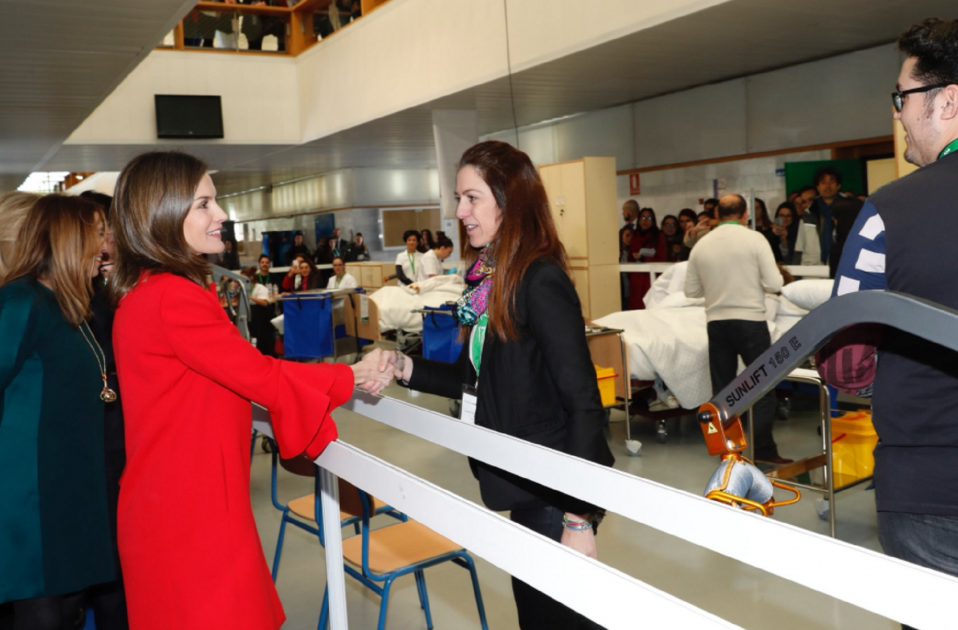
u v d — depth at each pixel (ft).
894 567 2.40
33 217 6.52
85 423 6.57
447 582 10.51
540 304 5.13
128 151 40.42
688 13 20.56
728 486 3.66
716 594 9.86
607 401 15.80
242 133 39.37
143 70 37.17
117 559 7.38
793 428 17.20
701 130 32.04
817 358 4.29
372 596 10.18
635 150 35.37
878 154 26.58
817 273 21.49
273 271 41.98
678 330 16.63
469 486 14.53
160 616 4.77
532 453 4.41
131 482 4.84
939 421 3.87
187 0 17.66
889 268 4.02
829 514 11.14
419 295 27.12
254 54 39.40
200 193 4.95
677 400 16.99
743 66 28.22
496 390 5.47
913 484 3.94
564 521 5.50
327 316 26.99
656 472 14.71
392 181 55.16
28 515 6.19
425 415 5.44
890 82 25.17
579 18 23.95
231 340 4.74
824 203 24.77
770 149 29.40
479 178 5.43
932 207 3.87
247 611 4.81
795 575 2.72
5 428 6.24
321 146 42.01
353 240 54.08
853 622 8.95
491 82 28.09
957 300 3.78
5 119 29.96
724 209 14.88
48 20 18.49
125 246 4.89
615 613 2.74
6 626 7.41
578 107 35.88
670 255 30.48
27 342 6.22
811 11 20.94
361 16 34.73
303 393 4.91
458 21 29.01
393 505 4.32
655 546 11.45
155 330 4.71
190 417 4.78
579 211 27.61
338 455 5.03
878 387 4.13
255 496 14.53
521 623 5.72
